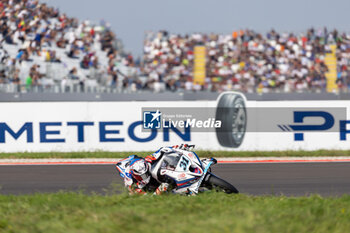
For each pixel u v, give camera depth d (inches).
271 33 5255.9
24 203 1051.3
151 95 3272.6
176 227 728.3
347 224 778.2
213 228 708.7
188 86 4847.4
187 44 5403.5
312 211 878.4
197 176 1064.8
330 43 5103.3
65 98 3213.6
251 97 3243.1
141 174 1036.5
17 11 4254.4
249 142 2359.7
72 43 4687.5
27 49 3991.1
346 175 1605.6
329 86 5088.6
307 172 1684.3
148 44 5556.1
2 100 3132.4
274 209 904.3
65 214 890.7
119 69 5216.5
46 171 1782.7
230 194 1081.4
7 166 1936.5
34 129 2369.6
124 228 736.3
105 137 2378.2
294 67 5142.7
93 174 1686.8
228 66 5162.4
